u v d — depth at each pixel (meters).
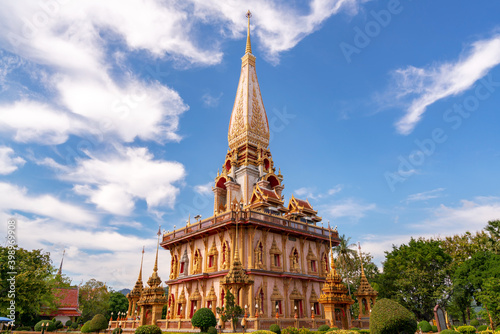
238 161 54.84
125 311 77.50
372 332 19.86
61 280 58.12
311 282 42.97
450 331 29.20
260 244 38.94
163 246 50.12
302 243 43.94
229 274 30.33
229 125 60.66
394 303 20.22
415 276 50.16
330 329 28.64
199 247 43.75
